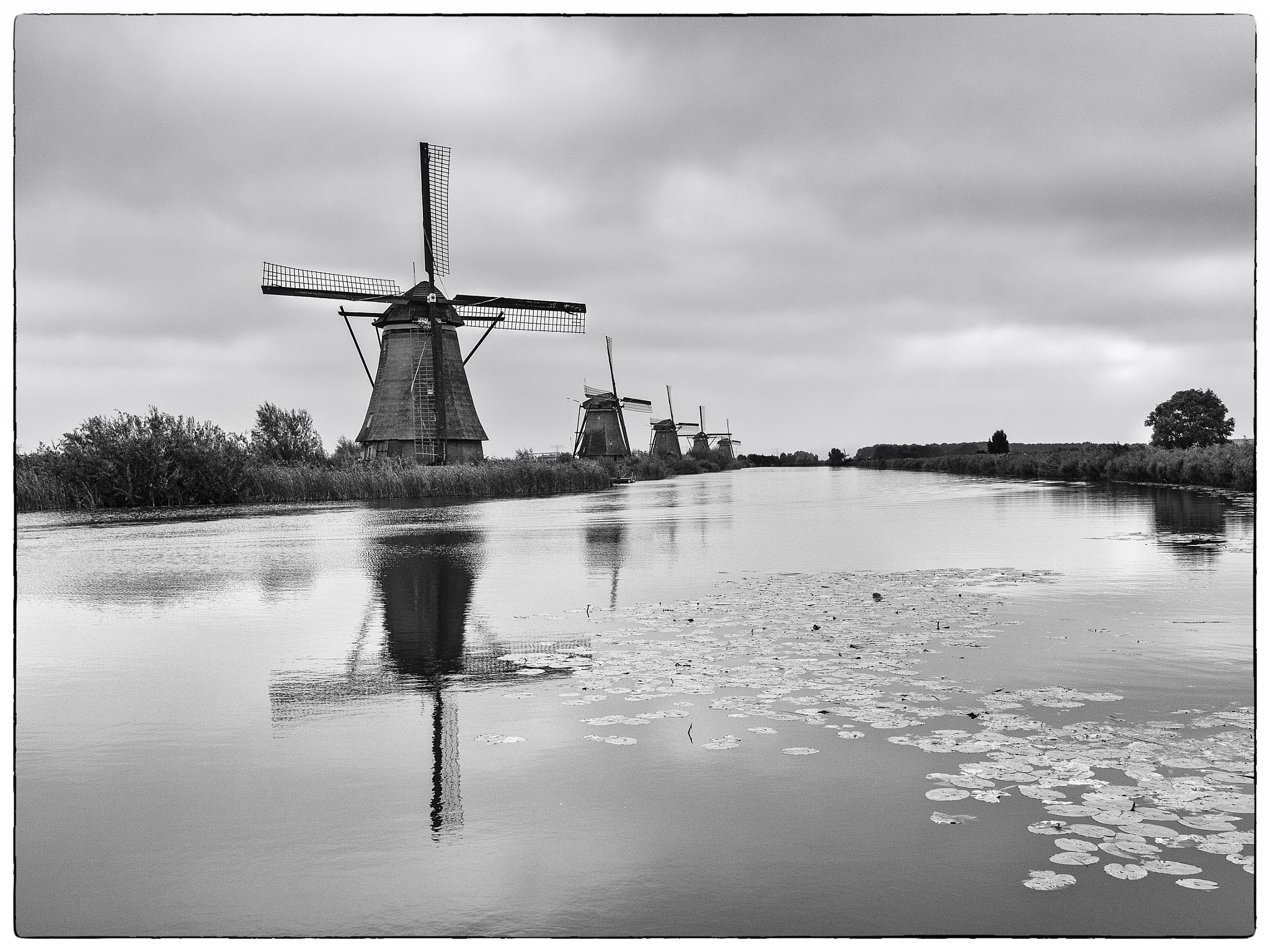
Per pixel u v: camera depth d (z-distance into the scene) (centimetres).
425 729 612
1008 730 592
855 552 1653
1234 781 504
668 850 439
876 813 473
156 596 1212
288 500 3909
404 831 462
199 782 528
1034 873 413
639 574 1380
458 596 1180
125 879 424
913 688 697
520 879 419
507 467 4584
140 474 3581
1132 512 2525
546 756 558
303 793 509
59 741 599
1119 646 836
